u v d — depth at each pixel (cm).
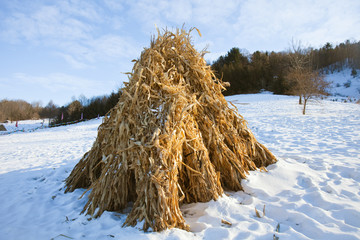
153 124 284
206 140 332
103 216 263
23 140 1342
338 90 4409
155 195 238
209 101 355
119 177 280
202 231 227
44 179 457
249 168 362
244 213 260
